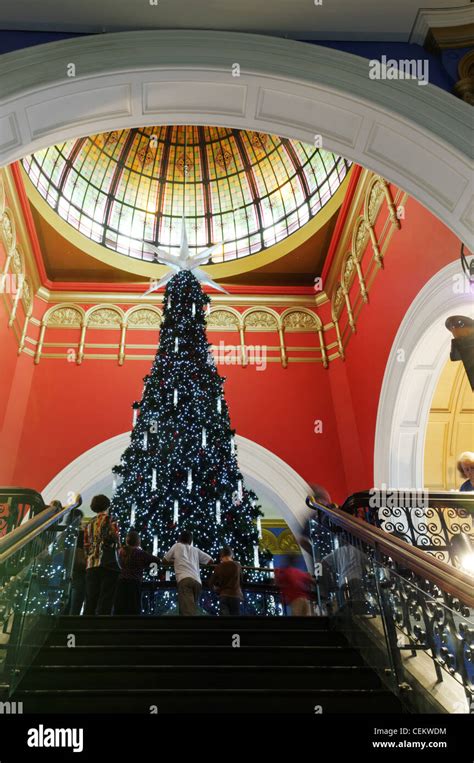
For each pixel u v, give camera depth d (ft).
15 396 37.37
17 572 11.29
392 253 30.76
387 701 10.07
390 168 16.26
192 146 46.62
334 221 40.32
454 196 15.08
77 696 9.94
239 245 46.73
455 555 16.38
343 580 14.43
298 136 17.12
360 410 36.50
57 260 42.16
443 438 31.78
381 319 32.58
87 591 17.19
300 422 39.37
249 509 25.66
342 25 16.70
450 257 23.81
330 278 42.93
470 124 14.94
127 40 15.90
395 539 11.62
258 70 15.71
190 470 24.99
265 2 16.15
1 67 15.01
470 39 16.38
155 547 23.66
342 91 15.52
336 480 37.22
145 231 46.60
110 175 45.34
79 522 19.20
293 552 44.21
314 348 42.47
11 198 34.12
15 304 36.32
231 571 19.75
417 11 16.44
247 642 13.38
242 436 38.47
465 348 14.89
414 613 10.07
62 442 36.94
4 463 34.86
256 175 46.75
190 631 13.46
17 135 15.67
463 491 18.34
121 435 37.22
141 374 40.22
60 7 15.90
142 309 43.01
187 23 16.52
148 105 16.63
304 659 12.18
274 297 44.57
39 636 12.46
